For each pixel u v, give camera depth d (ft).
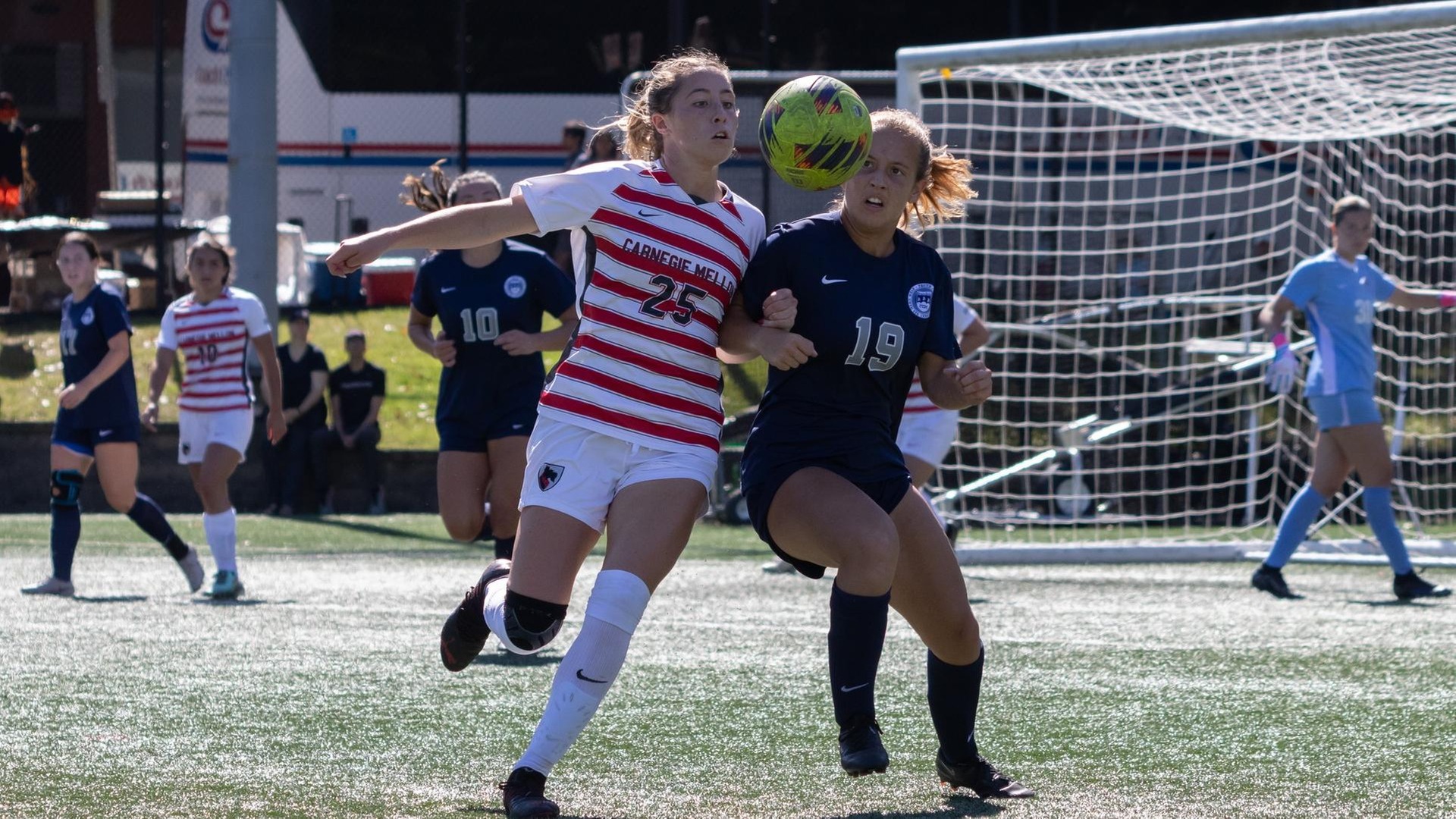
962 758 46.39
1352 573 111.34
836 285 44.37
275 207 162.81
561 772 49.52
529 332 75.56
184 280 198.70
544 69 196.65
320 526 149.28
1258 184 136.87
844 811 44.65
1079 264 155.74
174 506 166.50
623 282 43.78
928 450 90.79
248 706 60.34
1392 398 152.35
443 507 75.97
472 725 56.80
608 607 43.06
